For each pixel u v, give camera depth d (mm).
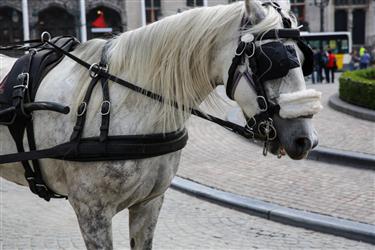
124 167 3480
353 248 5844
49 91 3758
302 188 8070
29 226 6742
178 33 3523
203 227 6664
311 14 59812
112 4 53500
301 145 3201
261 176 8891
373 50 56250
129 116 3537
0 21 55156
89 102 3590
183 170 9453
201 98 3633
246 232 6453
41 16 55125
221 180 8703
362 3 60031
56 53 3992
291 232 6426
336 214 6738
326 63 31250
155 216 3938
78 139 3541
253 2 3307
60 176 3764
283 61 3182
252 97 3301
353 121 13680
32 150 3725
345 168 9391
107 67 3668
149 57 3568
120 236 6309
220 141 12016
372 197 7473
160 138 3568
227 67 3408
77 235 6391
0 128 3955
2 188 8656
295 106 3143
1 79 4113
